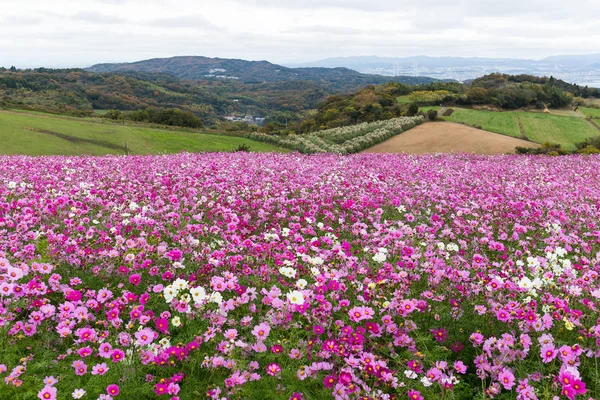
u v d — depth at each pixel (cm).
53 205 816
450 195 1218
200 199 1028
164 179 1262
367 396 369
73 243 639
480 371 421
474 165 2247
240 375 388
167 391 372
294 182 1386
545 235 896
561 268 624
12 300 482
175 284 491
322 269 594
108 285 552
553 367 414
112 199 974
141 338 428
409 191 1292
